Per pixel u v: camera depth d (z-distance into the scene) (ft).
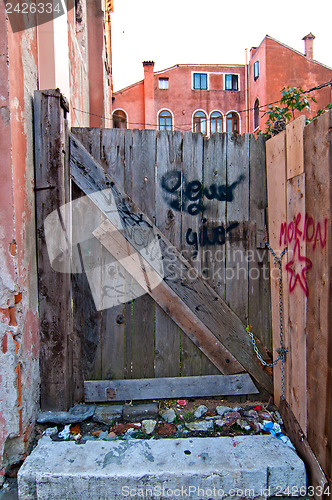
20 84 6.33
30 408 6.62
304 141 6.25
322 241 5.63
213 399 7.93
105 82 25.34
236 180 7.90
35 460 6.03
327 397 5.48
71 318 7.48
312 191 5.96
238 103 67.46
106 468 5.86
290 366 7.00
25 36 6.66
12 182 5.90
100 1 20.84
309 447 6.07
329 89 57.72
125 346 7.77
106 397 7.67
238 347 7.91
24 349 6.33
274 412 7.56
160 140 7.73
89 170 7.52
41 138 6.98
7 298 5.98
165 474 5.77
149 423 7.05
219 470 5.83
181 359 7.88
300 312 6.51
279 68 57.11
